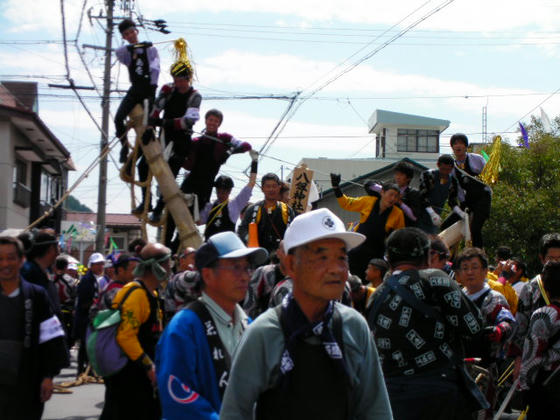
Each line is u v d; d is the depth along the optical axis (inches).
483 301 236.5
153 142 284.5
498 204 883.4
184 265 248.8
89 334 217.8
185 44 300.7
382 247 320.8
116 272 251.9
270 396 111.0
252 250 146.2
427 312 173.5
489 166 363.3
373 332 180.4
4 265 195.3
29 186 1061.8
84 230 922.1
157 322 220.5
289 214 286.5
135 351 209.8
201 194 310.7
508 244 878.4
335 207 1011.3
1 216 929.5
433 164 1558.8
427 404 170.2
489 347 227.1
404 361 174.4
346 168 1403.8
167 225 303.4
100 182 858.1
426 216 322.3
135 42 298.4
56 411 352.5
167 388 132.3
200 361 138.5
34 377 201.3
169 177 281.6
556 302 219.0
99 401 383.2
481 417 214.7
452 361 176.2
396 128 1626.5
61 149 1079.6
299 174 344.2
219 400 138.3
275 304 197.0
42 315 203.5
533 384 217.3
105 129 837.2
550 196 905.5
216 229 307.7
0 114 899.4
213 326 142.4
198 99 295.4
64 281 495.5
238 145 307.1
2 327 195.8
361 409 117.9
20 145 977.5
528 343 216.5
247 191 304.2
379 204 321.7
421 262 183.6
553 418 213.8
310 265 112.7
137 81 290.8
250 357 111.3
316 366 110.7
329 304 115.6
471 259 238.1
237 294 145.1
